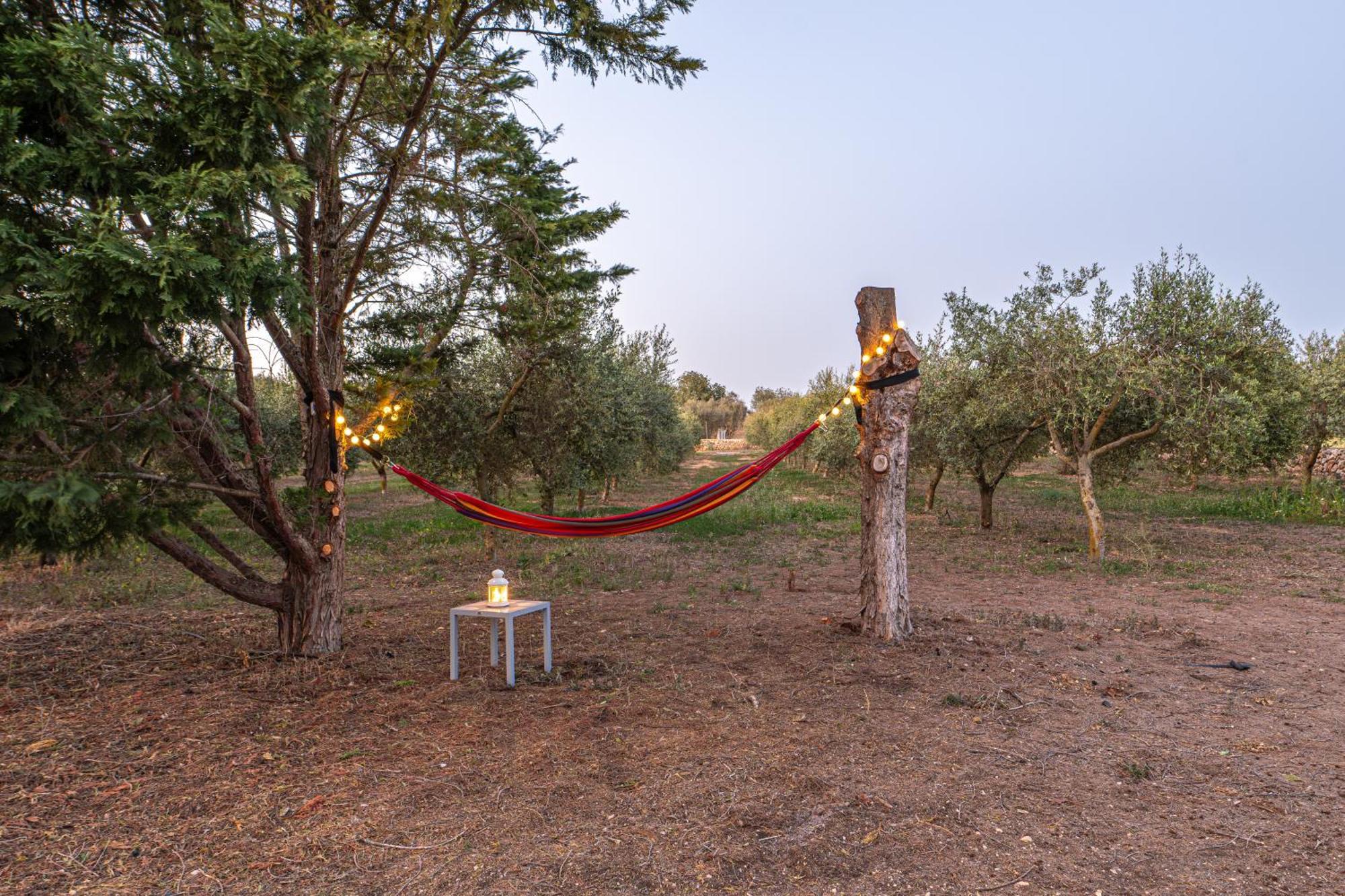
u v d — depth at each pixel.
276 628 6.99
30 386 3.68
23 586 9.27
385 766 3.92
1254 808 3.48
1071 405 11.14
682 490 26.42
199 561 5.61
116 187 3.50
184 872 2.95
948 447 14.07
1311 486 19.02
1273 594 8.66
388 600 8.68
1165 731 4.41
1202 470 11.23
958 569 10.57
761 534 14.44
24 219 3.55
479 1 4.98
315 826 3.30
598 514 17.55
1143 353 10.84
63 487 3.48
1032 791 3.62
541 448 11.48
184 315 3.37
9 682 5.38
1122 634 6.67
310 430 5.94
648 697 4.95
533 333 7.66
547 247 6.50
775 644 6.23
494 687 5.19
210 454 5.45
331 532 5.98
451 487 12.00
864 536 6.38
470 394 10.90
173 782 3.74
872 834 3.20
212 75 3.59
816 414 30.88
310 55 3.64
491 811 3.42
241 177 3.44
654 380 17.05
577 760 3.96
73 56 3.36
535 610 5.44
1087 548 12.36
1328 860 3.03
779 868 2.96
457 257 6.78
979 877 2.91
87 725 4.52
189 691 5.12
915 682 5.20
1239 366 10.54
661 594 8.83
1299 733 4.38
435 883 2.87
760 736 4.27
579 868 2.96
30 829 3.28
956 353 12.62
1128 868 2.97
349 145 5.74
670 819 3.33
